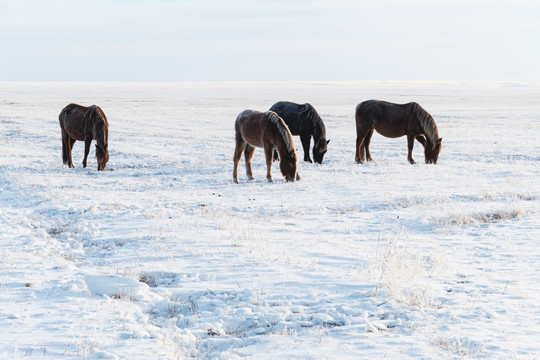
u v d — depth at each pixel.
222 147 30.03
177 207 13.95
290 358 4.85
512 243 10.20
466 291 6.96
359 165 22.22
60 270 8.09
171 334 5.54
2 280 7.43
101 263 8.70
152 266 8.18
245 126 17.75
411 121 22.22
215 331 5.74
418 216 12.55
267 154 17.62
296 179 18.14
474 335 5.32
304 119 22.00
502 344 5.05
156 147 29.67
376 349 5.03
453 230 11.34
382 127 22.45
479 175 19.75
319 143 22.02
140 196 15.58
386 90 190.62
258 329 5.75
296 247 9.57
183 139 33.94
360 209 13.90
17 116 47.28
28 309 6.21
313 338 5.40
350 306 6.32
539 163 23.73
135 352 4.94
